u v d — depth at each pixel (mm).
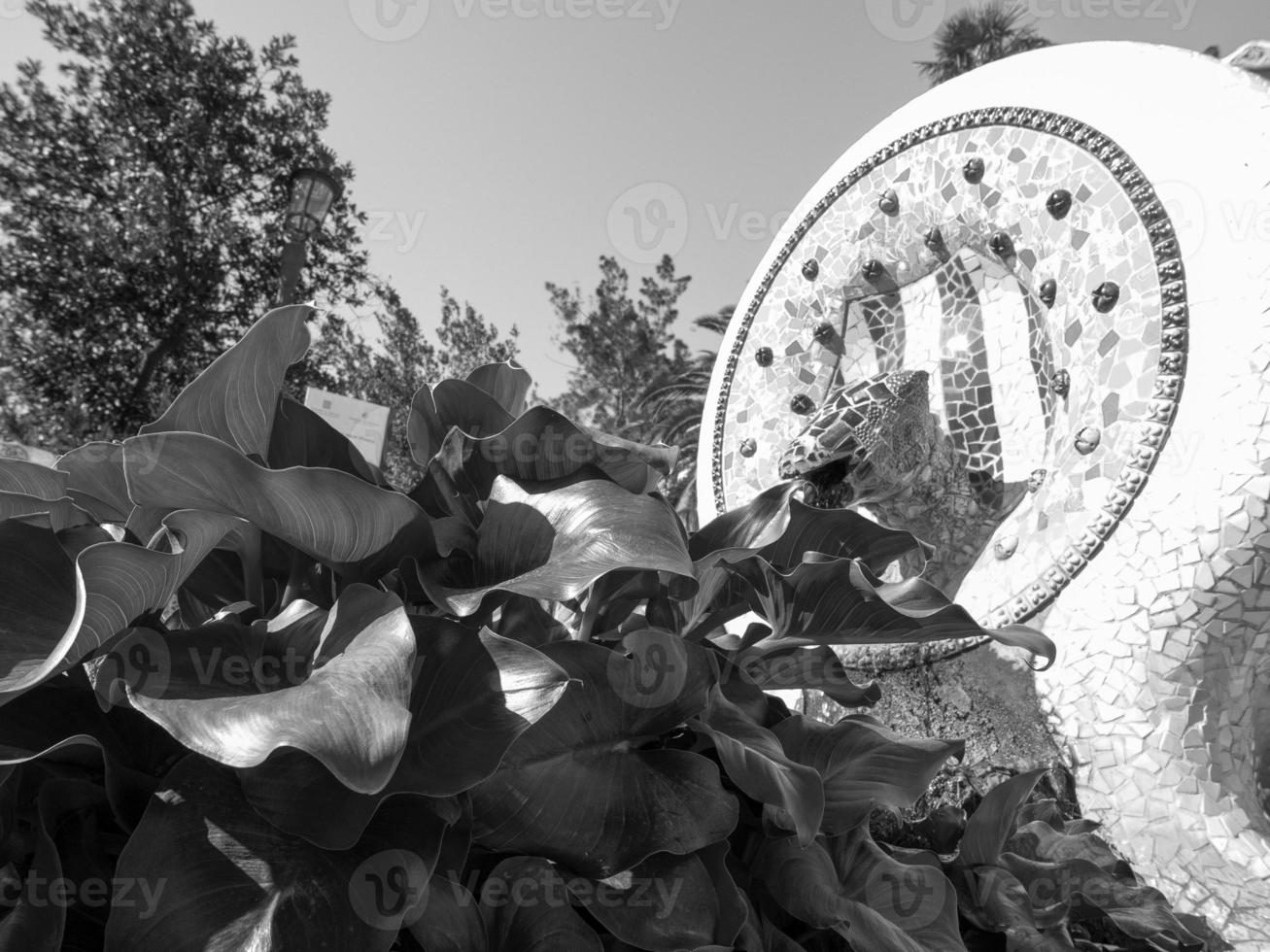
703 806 831
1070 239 2934
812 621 1009
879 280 3797
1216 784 2363
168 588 740
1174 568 2416
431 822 674
